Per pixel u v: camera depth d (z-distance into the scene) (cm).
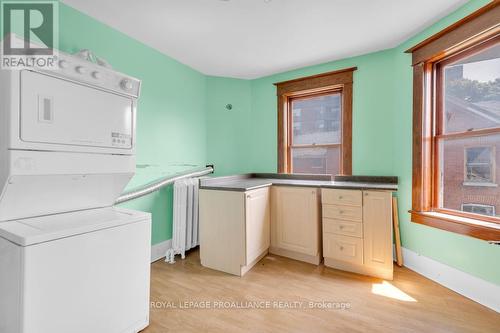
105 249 124
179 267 236
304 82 296
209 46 243
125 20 198
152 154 246
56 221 124
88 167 131
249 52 256
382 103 254
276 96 319
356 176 266
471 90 189
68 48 180
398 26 207
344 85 273
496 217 174
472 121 188
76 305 112
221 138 324
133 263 138
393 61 247
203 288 196
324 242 235
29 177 111
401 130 240
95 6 179
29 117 107
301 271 228
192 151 296
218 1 173
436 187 216
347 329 147
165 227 264
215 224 230
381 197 209
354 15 191
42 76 111
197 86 304
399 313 162
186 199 261
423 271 217
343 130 276
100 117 136
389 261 207
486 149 180
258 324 152
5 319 106
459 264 188
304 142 310
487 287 169
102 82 135
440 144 214
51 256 104
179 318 157
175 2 174
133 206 230
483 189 182
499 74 172
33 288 99
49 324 103
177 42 234
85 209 149
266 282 206
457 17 184
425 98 216
